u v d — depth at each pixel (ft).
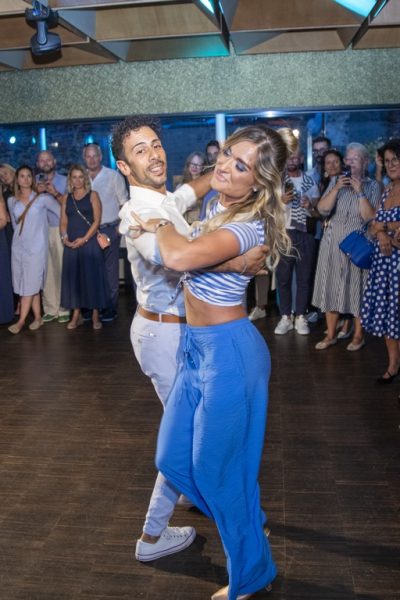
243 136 6.39
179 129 26.61
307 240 19.51
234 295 6.68
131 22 20.59
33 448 12.10
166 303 7.96
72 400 14.69
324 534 8.98
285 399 14.38
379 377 15.42
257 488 7.23
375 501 9.85
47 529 9.29
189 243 6.07
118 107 26.17
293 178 20.52
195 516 9.55
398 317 14.52
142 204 7.73
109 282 22.35
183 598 7.75
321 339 19.44
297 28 20.24
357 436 12.27
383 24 19.70
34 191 21.30
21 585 8.04
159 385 8.32
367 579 8.00
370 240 16.43
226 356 6.66
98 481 10.72
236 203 6.67
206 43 24.23
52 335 20.84
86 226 20.94
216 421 6.72
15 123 26.76
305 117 25.99
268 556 7.35
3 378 16.47
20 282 21.25
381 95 24.85
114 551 8.71
